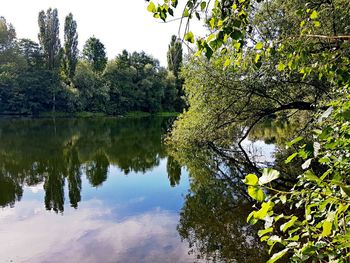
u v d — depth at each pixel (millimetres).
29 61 51062
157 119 45625
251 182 1245
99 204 9906
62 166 15070
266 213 1278
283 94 11945
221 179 12352
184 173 13484
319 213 1854
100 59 64500
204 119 14289
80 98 50344
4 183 12305
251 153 16547
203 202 9805
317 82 10438
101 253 6629
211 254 6414
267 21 9211
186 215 8766
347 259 1460
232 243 6859
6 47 47031
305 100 12766
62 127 31984
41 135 25422
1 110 46219
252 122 15875
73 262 6266
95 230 7867
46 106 48875
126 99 54875
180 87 60219
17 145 20391
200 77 12469
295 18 8734
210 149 17844
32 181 12562
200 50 2178
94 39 64562
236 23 2121
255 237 7102
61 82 48750
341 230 1566
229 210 8953
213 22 2252
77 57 55125
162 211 9188
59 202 10141
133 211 9250
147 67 58125
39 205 9836
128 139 23672
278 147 17875
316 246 1473
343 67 3014
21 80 46094
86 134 26516
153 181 12477
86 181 12594
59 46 51438
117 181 12562
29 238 7410
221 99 12797
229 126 15188
